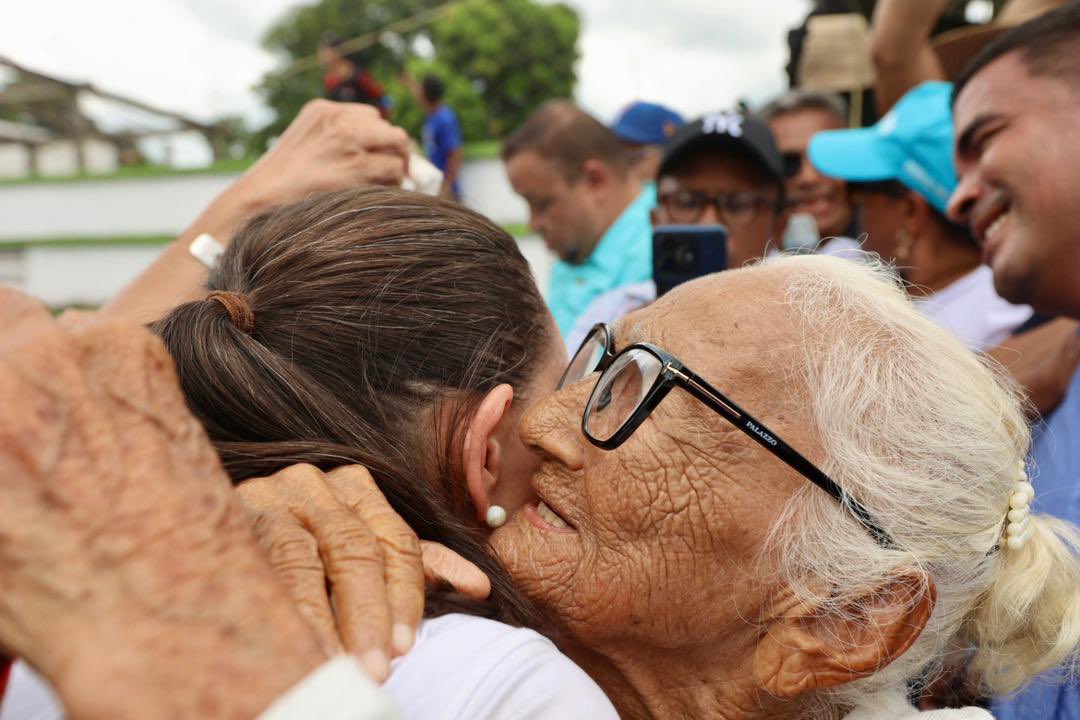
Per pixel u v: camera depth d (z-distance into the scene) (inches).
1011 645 40.3
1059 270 52.7
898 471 35.5
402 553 29.0
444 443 38.9
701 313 38.0
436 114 293.4
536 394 43.2
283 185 52.1
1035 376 65.2
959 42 105.2
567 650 40.3
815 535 35.4
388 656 25.3
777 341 36.3
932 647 38.8
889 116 92.2
